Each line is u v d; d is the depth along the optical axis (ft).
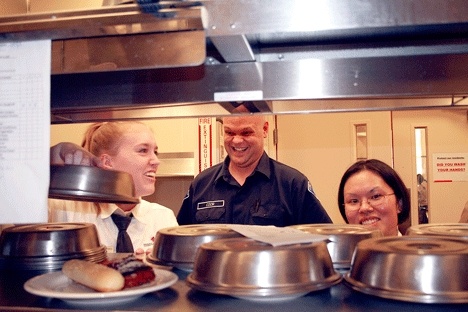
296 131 9.82
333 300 2.28
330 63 2.87
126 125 5.31
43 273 3.01
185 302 2.29
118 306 2.23
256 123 6.90
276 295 2.23
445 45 3.02
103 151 5.26
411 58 2.85
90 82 3.32
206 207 7.13
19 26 2.26
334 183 9.50
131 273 2.43
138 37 2.32
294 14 2.13
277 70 2.91
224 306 2.22
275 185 6.93
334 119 9.52
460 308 2.11
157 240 3.30
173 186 8.85
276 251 2.34
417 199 9.27
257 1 2.15
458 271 2.15
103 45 2.37
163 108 3.75
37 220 2.30
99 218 5.03
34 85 2.32
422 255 2.21
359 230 3.19
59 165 2.84
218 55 3.00
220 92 3.00
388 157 9.07
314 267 2.38
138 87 3.22
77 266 2.60
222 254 2.39
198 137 7.97
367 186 5.19
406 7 2.08
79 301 2.27
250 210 6.88
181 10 2.15
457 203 9.21
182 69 3.07
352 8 2.11
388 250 2.33
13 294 2.51
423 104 3.47
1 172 2.33
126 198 2.98
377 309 2.12
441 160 9.21
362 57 2.86
